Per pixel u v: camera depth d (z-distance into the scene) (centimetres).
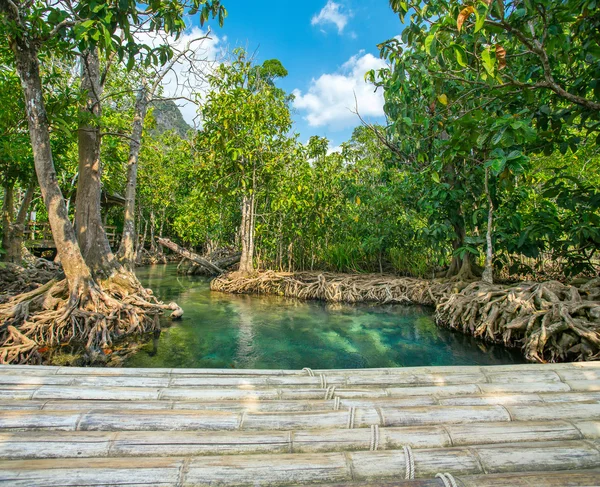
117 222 2547
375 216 1136
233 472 166
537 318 467
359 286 955
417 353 502
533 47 374
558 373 296
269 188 1151
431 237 839
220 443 191
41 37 482
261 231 1223
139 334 596
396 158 1038
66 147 931
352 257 1216
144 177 2070
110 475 161
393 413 222
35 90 521
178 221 1981
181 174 2012
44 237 1431
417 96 744
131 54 436
